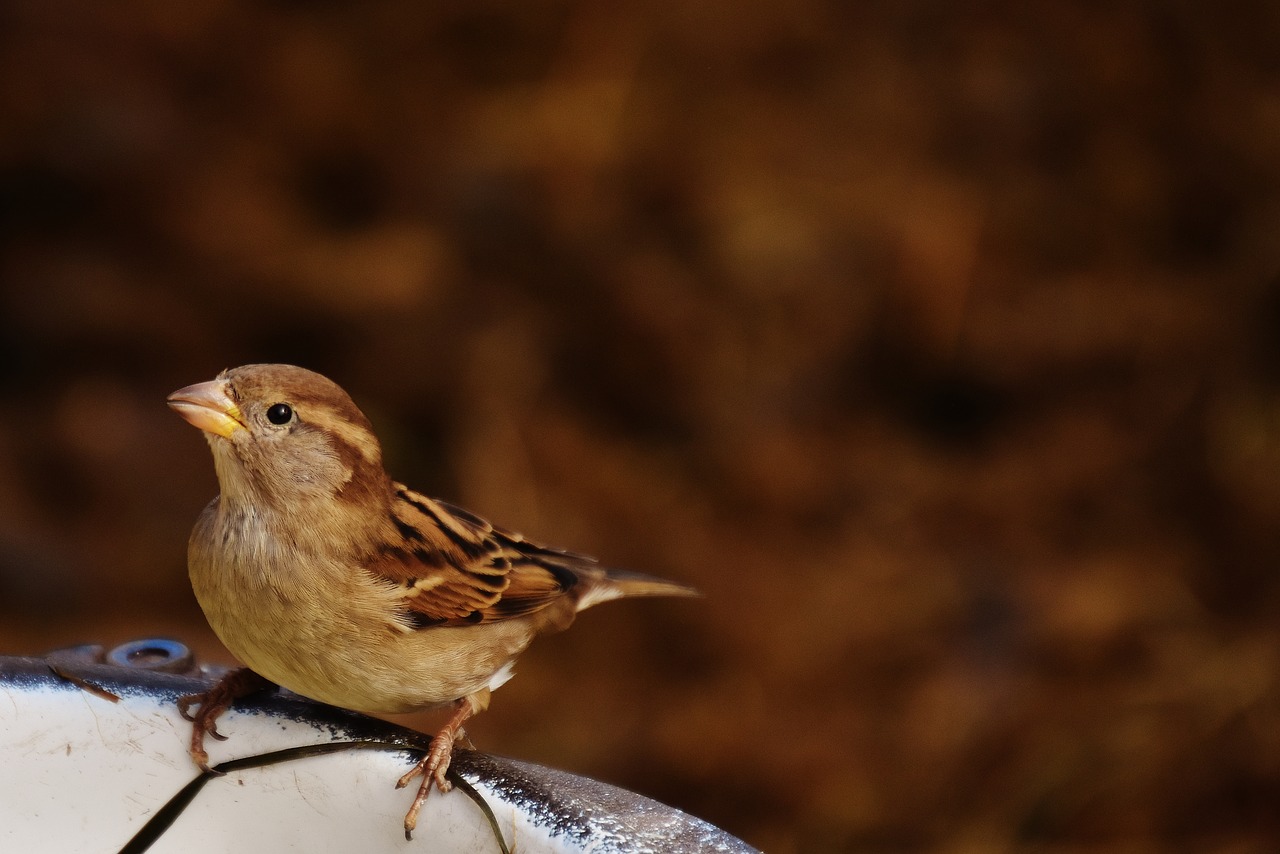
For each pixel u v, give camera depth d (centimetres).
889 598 1048
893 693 983
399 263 1275
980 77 1395
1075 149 1355
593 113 1370
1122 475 1149
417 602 462
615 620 1040
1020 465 1170
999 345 1247
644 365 1212
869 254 1286
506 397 1174
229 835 343
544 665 1012
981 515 1127
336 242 1308
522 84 1408
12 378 1209
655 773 930
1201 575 1060
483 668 491
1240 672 974
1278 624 1011
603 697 987
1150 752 927
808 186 1328
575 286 1256
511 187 1314
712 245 1286
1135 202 1316
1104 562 1076
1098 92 1365
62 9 1396
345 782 338
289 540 445
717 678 998
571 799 321
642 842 304
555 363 1215
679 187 1323
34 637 989
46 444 1136
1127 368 1223
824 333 1245
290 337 1241
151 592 1044
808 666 1001
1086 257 1302
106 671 359
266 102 1393
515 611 498
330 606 447
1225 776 916
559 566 529
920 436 1212
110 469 1122
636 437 1180
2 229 1293
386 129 1377
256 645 452
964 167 1354
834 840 891
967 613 1036
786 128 1377
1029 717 956
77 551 1056
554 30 1441
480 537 503
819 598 1048
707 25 1433
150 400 1193
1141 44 1366
